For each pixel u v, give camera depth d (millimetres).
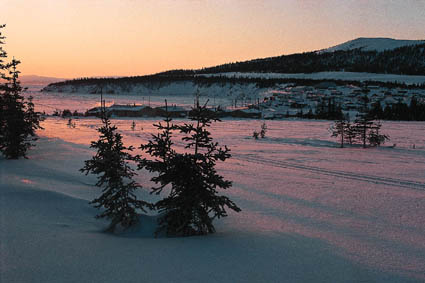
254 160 25859
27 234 6074
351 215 10547
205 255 5453
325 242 6891
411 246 7109
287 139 45844
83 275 4430
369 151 33719
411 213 10984
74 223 7527
